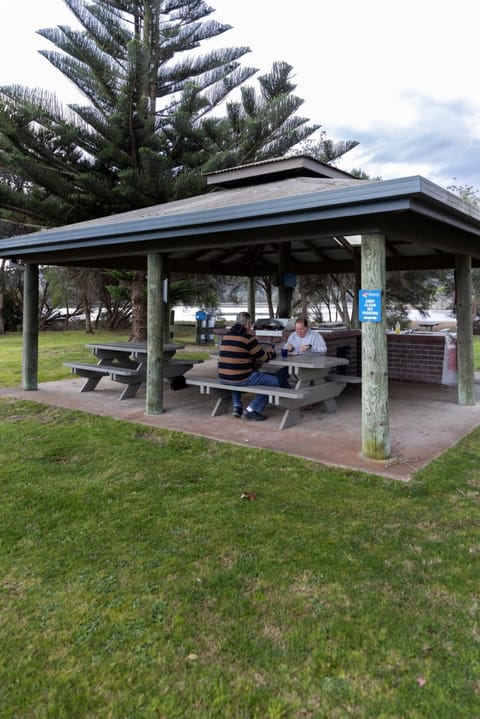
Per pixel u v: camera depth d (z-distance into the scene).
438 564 2.46
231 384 5.28
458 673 1.75
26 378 7.21
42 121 11.66
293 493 3.37
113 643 1.92
